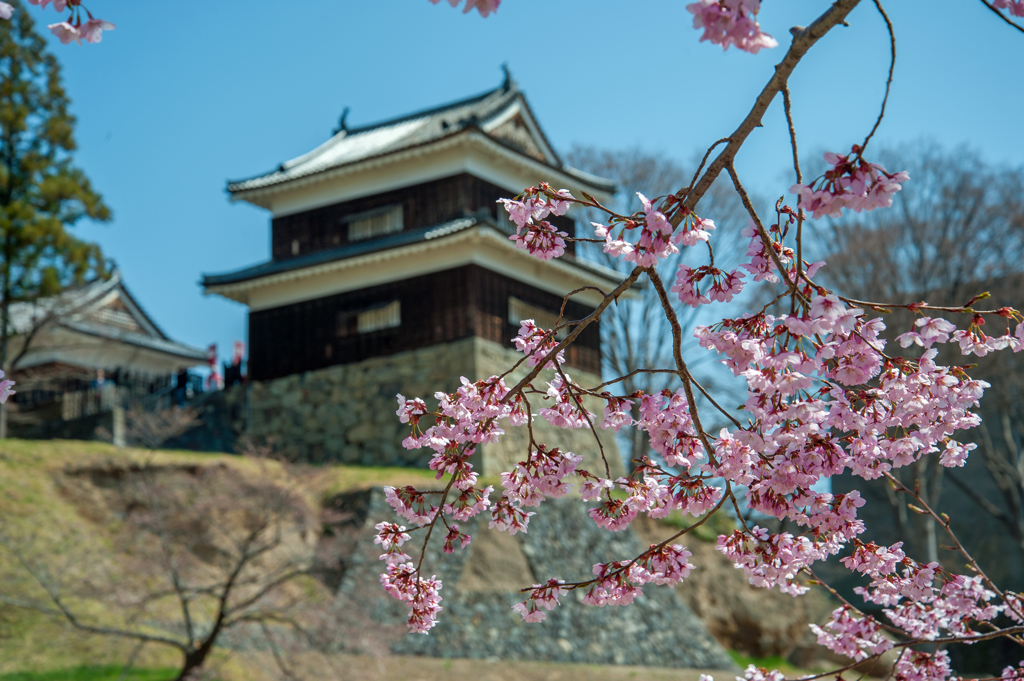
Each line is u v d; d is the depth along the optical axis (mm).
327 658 17094
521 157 28516
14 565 18516
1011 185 27891
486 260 26984
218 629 16000
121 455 22344
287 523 21812
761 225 3287
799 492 3855
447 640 19672
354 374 27594
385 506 22172
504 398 3998
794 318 3225
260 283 28484
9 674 15977
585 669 20031
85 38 3258
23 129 27062
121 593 16172
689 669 21344
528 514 4246
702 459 4207
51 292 26531
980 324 3828
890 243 27969
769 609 25047
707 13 2875
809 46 3031
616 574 4141
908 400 3965
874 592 5371
